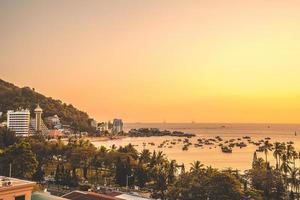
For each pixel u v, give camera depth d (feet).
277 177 454.40
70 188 467.93
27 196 218.38
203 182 379.76
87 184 486.79
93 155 588.09
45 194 303.68
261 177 446.60
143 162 537.65
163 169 495.00
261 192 415.23
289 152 501.15
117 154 571.28
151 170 490.08
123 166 495.00
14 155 485.56
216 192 366.63
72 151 627.05
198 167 466.29
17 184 217.56
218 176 373.61
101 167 577.02
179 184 404.16
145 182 489.26
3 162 484.74
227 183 368.89
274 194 434.71
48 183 497.05
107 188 466.29
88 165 579.89
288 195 446.60
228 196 363.97
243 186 434.30
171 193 398.83
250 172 482.69
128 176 492.95
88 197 332.19
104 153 591.37
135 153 606.96
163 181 445.37
